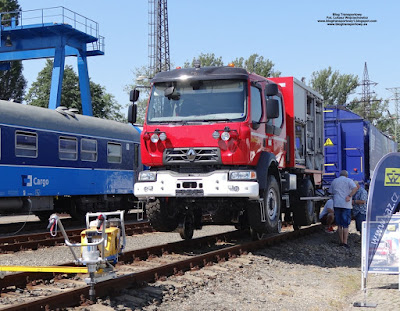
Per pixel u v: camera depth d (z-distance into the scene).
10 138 14.91
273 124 11.11
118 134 19.97
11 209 15.43
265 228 10.23
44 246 12.29
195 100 9.85
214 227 16.61
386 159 7.62
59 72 27.23
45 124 16.30
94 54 30.23
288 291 7.66
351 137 19.31
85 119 18.55
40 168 15.97
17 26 27.25
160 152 9.83
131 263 9.28
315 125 14.66
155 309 6.28
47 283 7.39
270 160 10.25
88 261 6.19
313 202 14.26
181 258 9.92
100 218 6.40
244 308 6.61
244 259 9.80
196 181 9.49
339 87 76.94
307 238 13.62
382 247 7.45
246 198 9.99
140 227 16.06
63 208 18.73
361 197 13.36
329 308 6.84
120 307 6.20
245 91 9.68
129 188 20.47
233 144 9.39
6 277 7.04
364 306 6.73
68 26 27.03
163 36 56.38
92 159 18.38
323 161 15.77
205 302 6.77
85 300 6.27
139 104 48.94
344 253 11.84
